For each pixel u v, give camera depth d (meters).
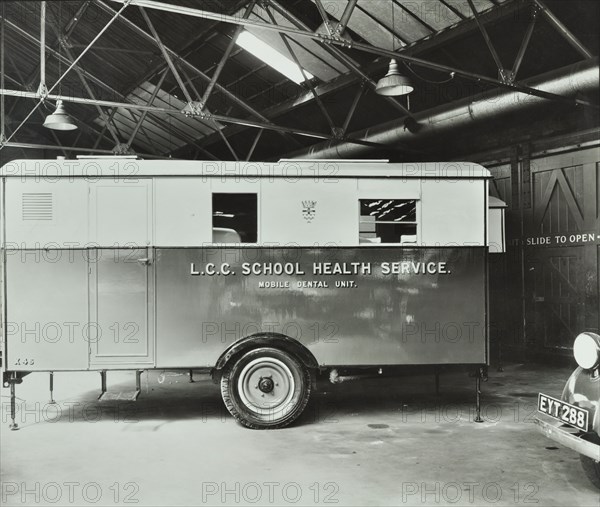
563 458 5.37
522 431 6.27
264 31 10.75
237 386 6.43
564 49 9.08
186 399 7.94
